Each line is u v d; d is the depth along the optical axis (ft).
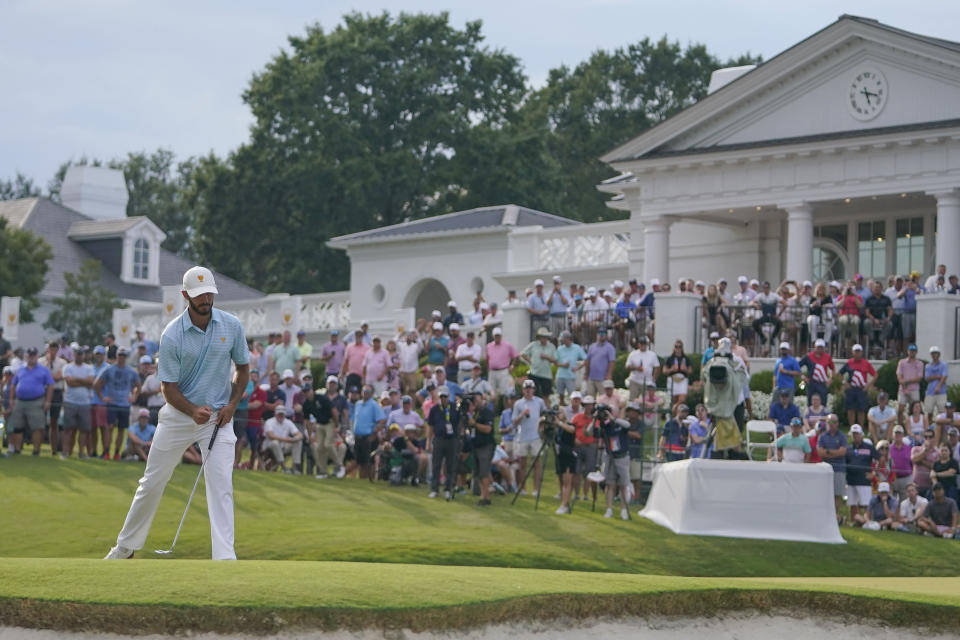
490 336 191.21
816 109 208.03
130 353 170.81
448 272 265.34
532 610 55.83
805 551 108.37
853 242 218.79
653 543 107.86
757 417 162.91
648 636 58.75
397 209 387.14
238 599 51.57
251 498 121.19
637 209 233.14
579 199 450.30
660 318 176.96
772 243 226.38
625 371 172.35
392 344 165.07
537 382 154.30
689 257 235.61
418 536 105.40
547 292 212.23
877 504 122.42
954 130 191.72
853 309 166.50
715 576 100.83
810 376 150.10
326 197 370.73
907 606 62.23
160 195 560.20
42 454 146.41
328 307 279.08
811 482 112.06
